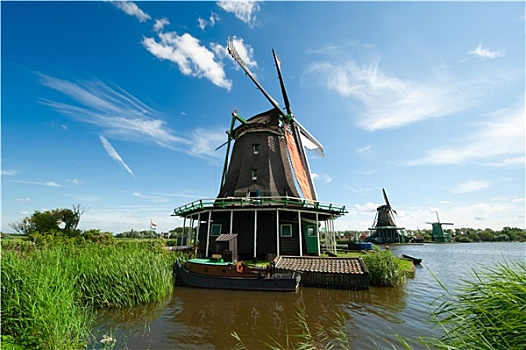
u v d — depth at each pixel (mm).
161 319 7898
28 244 10914
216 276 11852
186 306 9219
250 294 10805
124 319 7891
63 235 19266
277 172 21203
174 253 15891
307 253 18734
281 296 10516
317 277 12180
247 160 21344
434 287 12430
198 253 18750
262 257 17922
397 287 12367
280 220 18578
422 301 9883
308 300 9961
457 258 29641
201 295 10656
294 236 18109
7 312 5348
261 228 18516
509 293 2592
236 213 19172
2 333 5117
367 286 11547
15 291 5664
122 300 9281
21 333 5113
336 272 11984
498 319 2564
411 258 22562
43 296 5473
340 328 7176
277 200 18469
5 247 9945
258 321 7746
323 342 6344
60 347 4941
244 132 22516
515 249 50125
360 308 9008
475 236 92000
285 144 23141
